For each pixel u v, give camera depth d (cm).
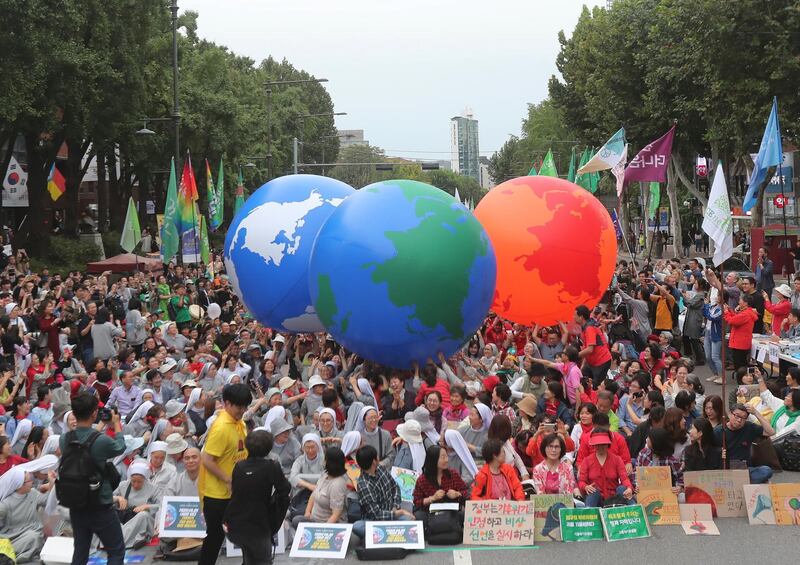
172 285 3003
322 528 1046
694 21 3278
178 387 1642
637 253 6981
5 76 2891
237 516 887
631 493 1097
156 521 1118
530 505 1064
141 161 5156
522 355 1803
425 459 1120
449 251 1438
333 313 1470
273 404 1395
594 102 4981
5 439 1169
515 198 1803
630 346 1852
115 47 3734
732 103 3397
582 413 1232
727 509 1123
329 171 12012
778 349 1723
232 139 5741
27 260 3375
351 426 1275
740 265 3541
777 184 5350
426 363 1477
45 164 3984
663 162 2600
